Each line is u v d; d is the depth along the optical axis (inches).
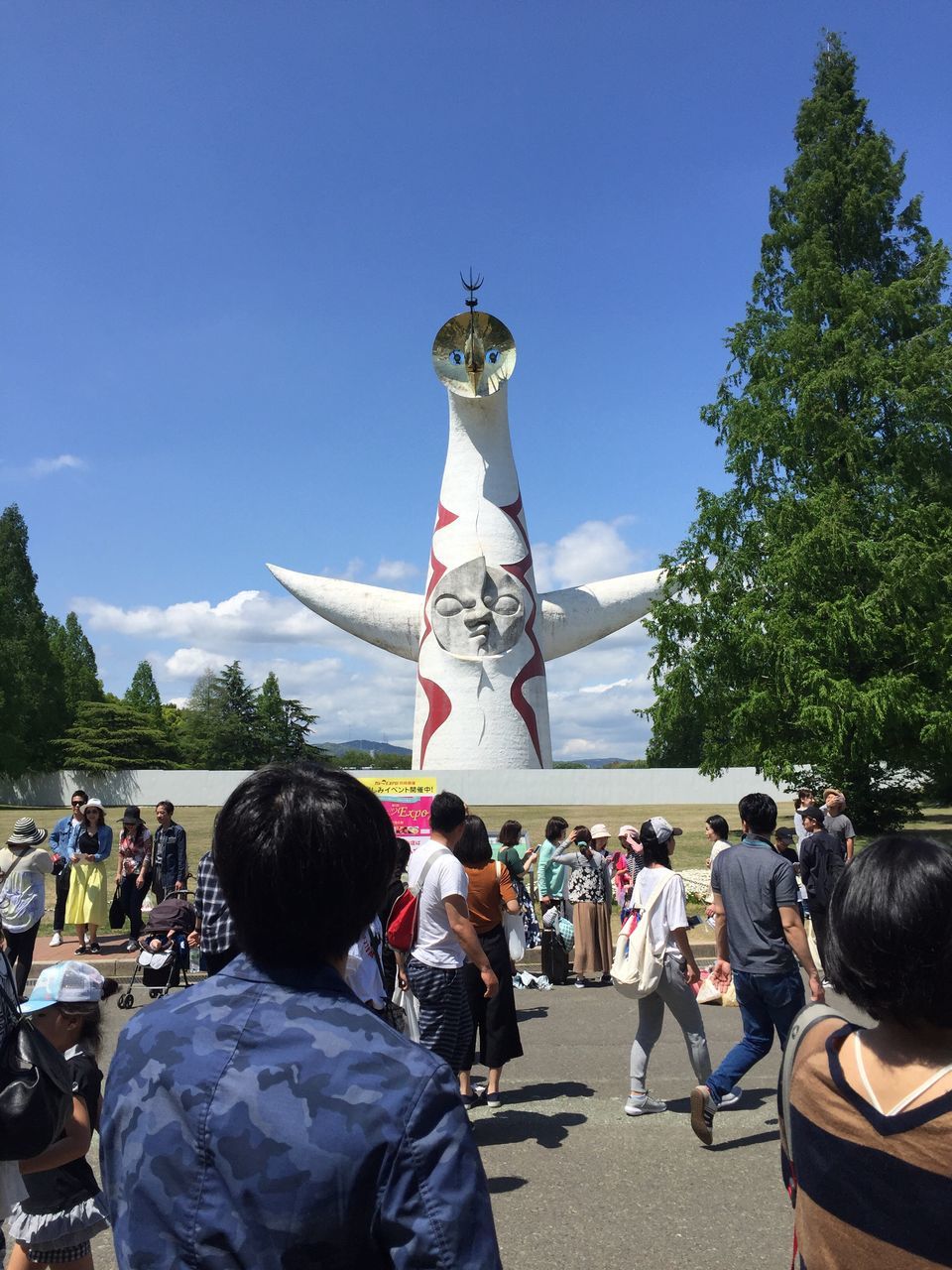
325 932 85.8
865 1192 84.0
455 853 304.2
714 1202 230.2
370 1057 77.2
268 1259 72.1
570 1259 201.5
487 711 1428.4
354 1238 73.2
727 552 1048.2
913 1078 86.4
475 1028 315.0
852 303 1054.4
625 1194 235.8
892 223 1149.1
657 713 1037.2
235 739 2763.3
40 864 453.4
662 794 1716.3
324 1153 72.9
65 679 2741.1
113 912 615.8
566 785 1648.6
